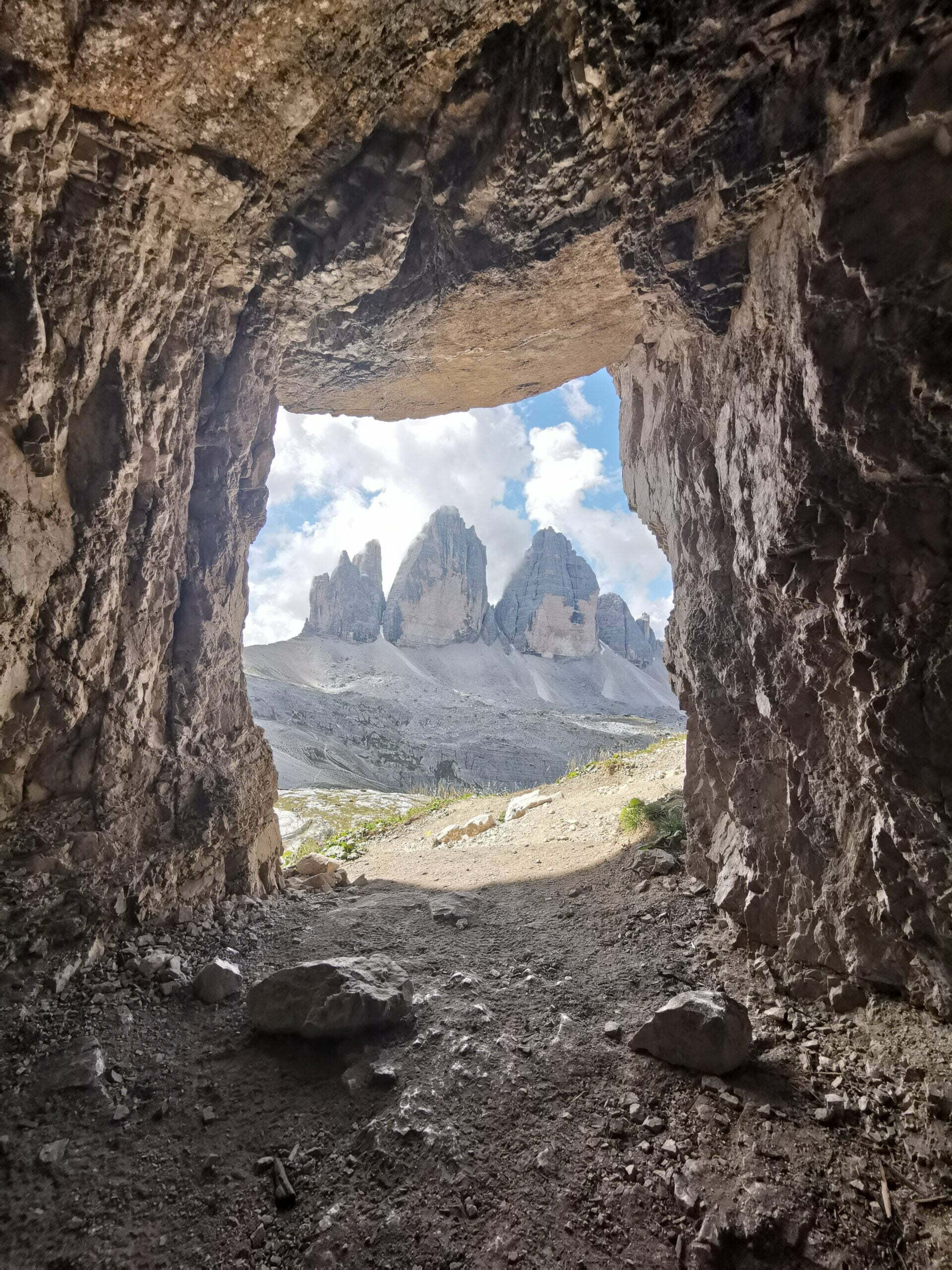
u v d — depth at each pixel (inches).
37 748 200.2
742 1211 121.9
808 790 193.5
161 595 248.8
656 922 245.8
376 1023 180.9
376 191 221.9
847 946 175.9
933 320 123.9
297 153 209.6
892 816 147.0
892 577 141.3
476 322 279.1
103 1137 141.4
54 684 200.1
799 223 151.9
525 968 222.2
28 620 190.4
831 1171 129.5
